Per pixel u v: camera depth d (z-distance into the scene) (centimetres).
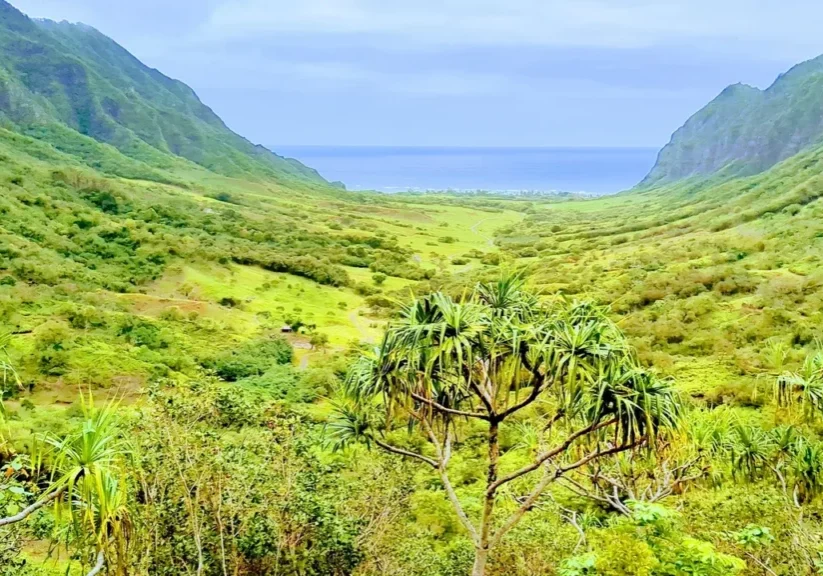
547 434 1209
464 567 1055
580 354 684
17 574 830
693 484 1212
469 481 1762
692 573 586
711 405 2161
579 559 645
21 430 1788
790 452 1166
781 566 807
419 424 909
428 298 731
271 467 913
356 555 989
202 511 844
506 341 718
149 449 789
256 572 891
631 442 671
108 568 509
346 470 1204
